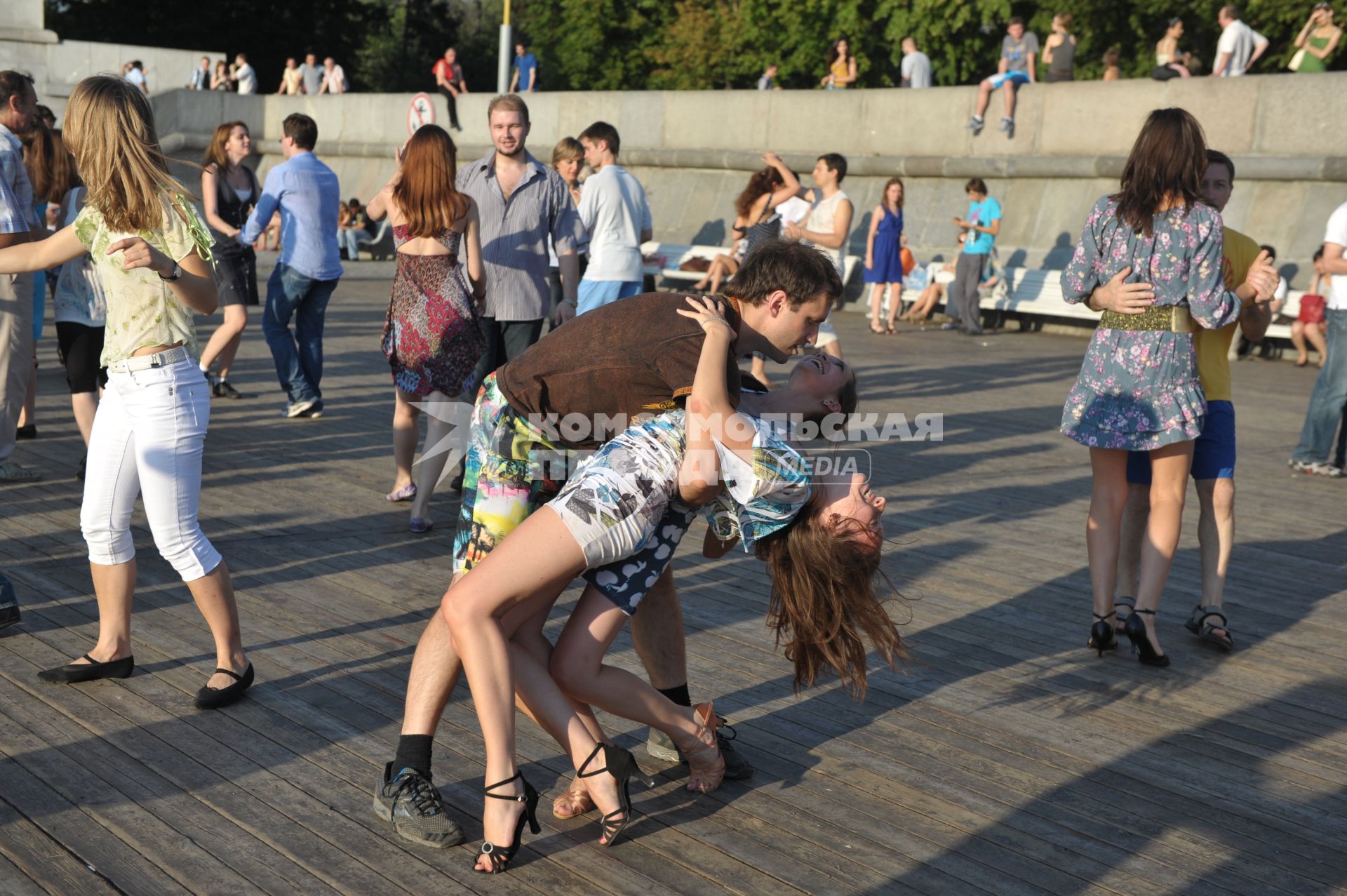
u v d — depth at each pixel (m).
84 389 6.17
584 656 3.08
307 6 41.53
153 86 27.53
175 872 2.87
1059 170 16.34
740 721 3.89
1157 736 3.89
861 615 3.21
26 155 6.45
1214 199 4.49
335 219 8.15
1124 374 4.37
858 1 31.23
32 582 4.86
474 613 2.88
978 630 4.82
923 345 14.02
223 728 3.65
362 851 3.00
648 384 3.07
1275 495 7.29
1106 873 3.06
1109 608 4.54
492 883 2.90
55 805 3.15
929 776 3.55
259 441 7.65
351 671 4.12
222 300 8.60
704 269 18.12
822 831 3.21
